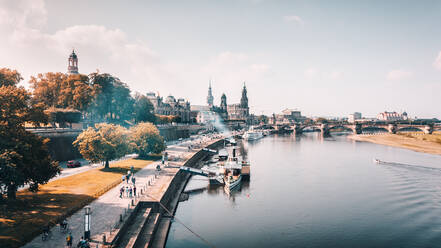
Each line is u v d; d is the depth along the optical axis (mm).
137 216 40875
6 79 83312
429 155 139000
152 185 55594
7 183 33562
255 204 62000
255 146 183500
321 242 45188
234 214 55875
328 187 76188
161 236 41062
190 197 65875
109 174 61594
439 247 43750
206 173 77062
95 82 115938
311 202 63656
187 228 47969
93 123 113938
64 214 36000
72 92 103812
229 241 44500
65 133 78375
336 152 150375
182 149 122188
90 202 42875
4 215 34156
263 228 49719
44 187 48562
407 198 66750
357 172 95875
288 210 58531
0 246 26875
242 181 82438
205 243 43344
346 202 63781
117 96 129000
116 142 68500
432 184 79812
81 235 31328
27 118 42188
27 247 27875
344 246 44094
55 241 29531
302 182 81562
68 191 46875
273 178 86562
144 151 88750
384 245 44406
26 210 36562
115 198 45469
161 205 46219
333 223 52250
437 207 60500
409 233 48406
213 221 52062
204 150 130125
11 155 33875
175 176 65312
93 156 64250
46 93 109625
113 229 33281
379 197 67375
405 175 91562
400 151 154750
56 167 42844
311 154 142250
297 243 44562
